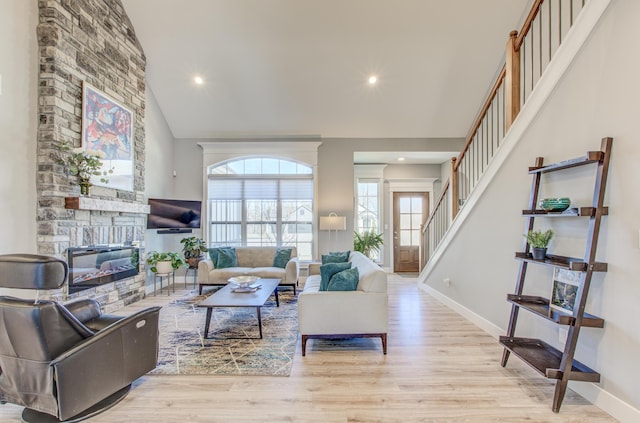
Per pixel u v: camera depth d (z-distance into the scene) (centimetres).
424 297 482
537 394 214
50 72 324
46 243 320
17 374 181
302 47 469
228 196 625
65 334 181
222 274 498
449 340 309
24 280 173
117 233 422
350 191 614
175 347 293
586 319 192
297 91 531
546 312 213
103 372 196
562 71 224
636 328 175
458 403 204
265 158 624
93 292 376
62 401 178
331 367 254
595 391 198
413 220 743
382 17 435
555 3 370
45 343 173
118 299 420
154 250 543
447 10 427
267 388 223
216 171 626
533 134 257
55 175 324
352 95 537
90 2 374
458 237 399
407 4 422
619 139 184
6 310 172
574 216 206
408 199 744
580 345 211
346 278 294
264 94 536
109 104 407
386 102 547
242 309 415
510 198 289
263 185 626
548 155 240
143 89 482
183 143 616
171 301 458
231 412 195
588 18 203
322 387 223
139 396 213
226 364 258
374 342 305
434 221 561
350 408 199
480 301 346
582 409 196
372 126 592
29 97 316
